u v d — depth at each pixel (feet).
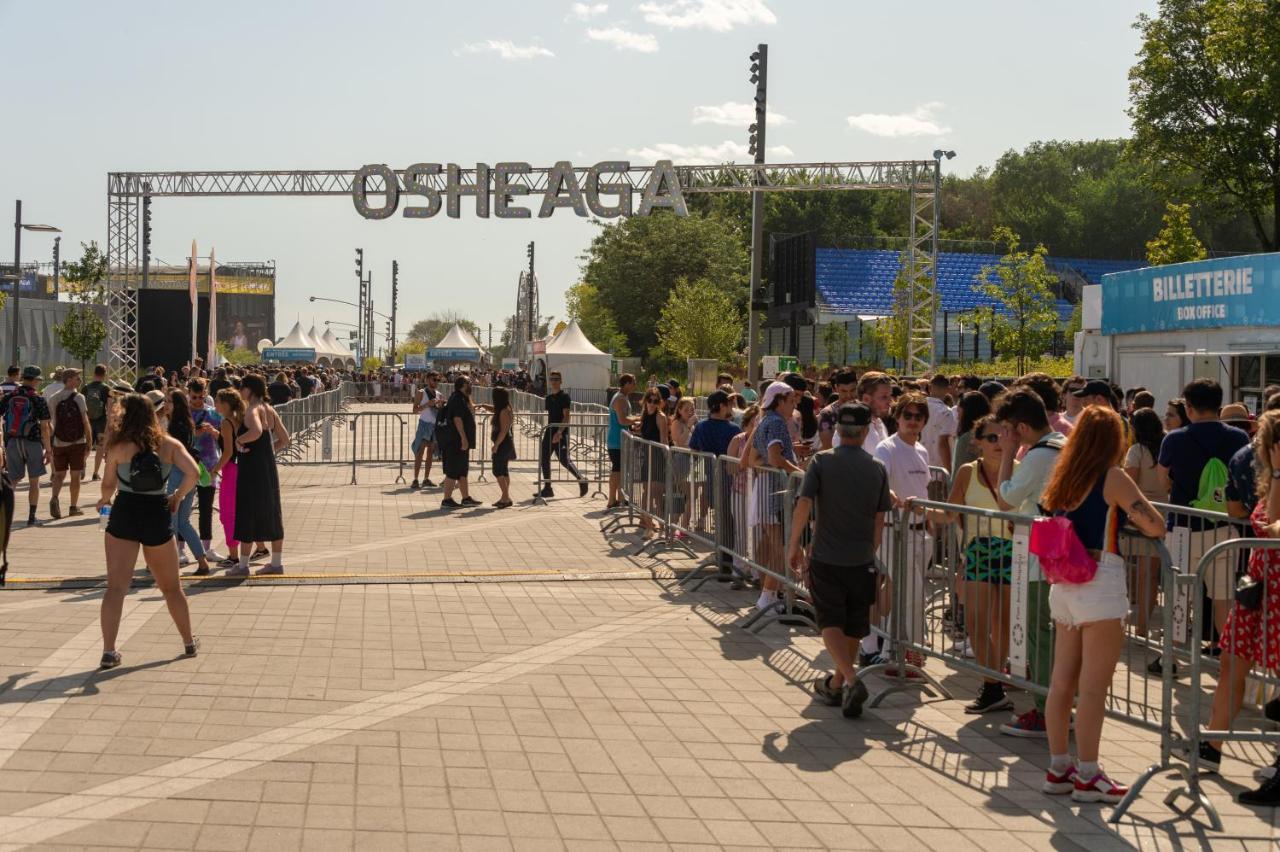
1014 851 16.06
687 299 189.88
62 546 42.14
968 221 344.08
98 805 16.79
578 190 109.09
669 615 32.37
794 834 16.47
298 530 48.52
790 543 23.65
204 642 27.53
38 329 224.74
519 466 82.48
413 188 112.57
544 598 34.42
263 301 446.19
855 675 22.94
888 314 194.49
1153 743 21.61
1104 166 354.54
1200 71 145.38
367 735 20.61
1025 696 24.98
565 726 21.57
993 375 139.54
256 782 17.97
